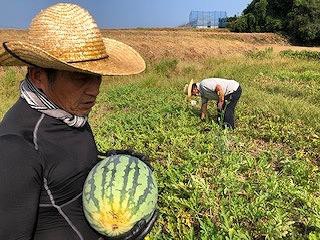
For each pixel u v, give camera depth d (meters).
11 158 1.79
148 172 2.29
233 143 8.04
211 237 4.31
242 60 24.23
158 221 4.71
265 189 5.55
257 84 16.58
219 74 18.23
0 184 1.75
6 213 1.77
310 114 10.55
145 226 2.27
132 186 2.16
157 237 4.25
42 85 1.96
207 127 8.99
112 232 2.15
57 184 1.99
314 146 8.18
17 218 1.80
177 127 9.18
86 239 2.23
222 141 6.83
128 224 2.14
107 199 2.11
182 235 4.46
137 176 2.20
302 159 7.40
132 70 2.23
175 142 7.55
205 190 5.13
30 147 1.87
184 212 4.90
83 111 2.08
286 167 6.52
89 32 2.00
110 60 2.19
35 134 1.91
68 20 1.95
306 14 49.25
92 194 2.12
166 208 4.96
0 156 1.78
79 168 2.10
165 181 5.73
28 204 1.83
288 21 51.75
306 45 49.81
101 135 8.65
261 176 5.94
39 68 1.94
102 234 2.20
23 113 1.94
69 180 2.04
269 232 4.44
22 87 1.99
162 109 10.64
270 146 8.25
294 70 22.14
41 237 2.08
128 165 2.23
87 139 2.21
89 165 2.21
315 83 17.67
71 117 2.03
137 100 12.74
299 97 14.19
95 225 2.15
